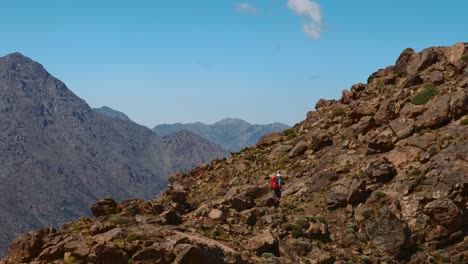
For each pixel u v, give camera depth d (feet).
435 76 177.27
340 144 174.60
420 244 126.31
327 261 115.24
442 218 126.52
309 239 121.90
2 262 84.64
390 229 126.11
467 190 130.41
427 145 148.56
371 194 138.72
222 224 119.24
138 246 88.99
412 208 131.23
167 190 178.70
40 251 86.07
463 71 176.45
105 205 115.24
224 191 176.04
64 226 106.42
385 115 171.01
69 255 82.64
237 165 194.29
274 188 154.40
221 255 97.45
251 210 130.21
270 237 111.86
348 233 128.57
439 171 135.74
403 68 201.77
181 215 128.06
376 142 158.10
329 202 142.92
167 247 90.79
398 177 142.10
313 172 165.48
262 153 201.98
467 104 156.35
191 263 88.58
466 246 123.13
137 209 113.19
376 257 121.49
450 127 151.84
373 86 207.21
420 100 167.32
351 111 186.19
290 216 134.51
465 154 137.80
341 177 153.48
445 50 193.16
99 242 84.94
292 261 109.50
